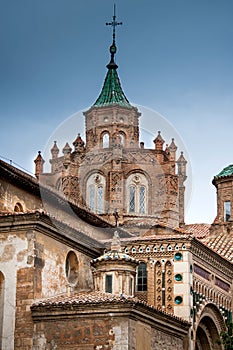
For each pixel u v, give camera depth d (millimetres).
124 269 42031
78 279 43156
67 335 38438
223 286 52562
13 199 42656
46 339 38531
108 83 63719
